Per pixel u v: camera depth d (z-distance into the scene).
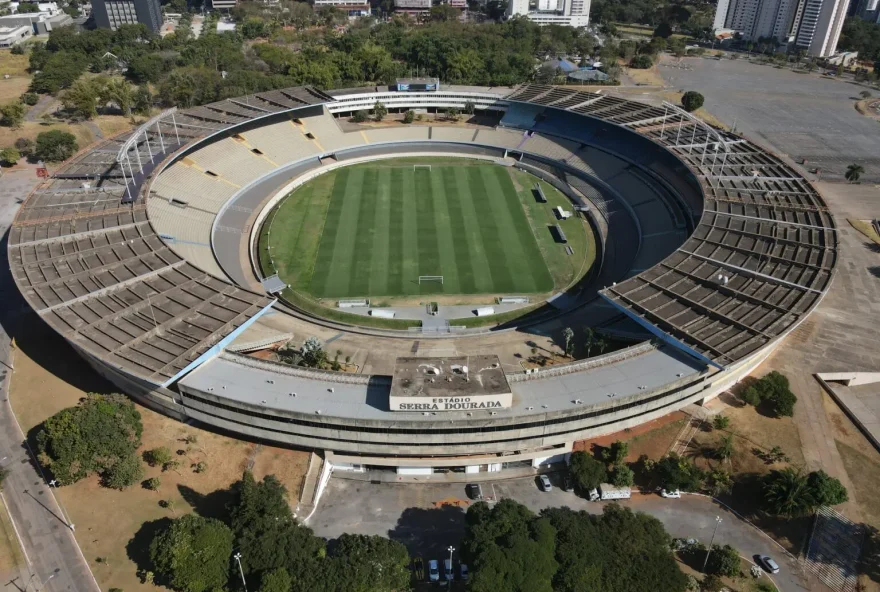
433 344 103.31
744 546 72.69
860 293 118.44
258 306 93.75
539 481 81.56
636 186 153.25
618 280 122.56
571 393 81.25
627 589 62.38
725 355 83.00
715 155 135.12
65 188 126.69
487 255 132.75
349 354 100.12
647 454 83.25
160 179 141.88
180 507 75.00
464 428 76.62
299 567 63.44
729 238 110.81
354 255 132.62
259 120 176.50
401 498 79.00
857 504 76.81
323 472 80.38
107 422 78.06
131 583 66.75
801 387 94.25
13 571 68.12
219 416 82.06
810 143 197.50
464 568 68.75
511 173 172.62
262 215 147.62
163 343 85.31
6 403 89.50
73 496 76.12
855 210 152.62
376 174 171.38
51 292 95.31
